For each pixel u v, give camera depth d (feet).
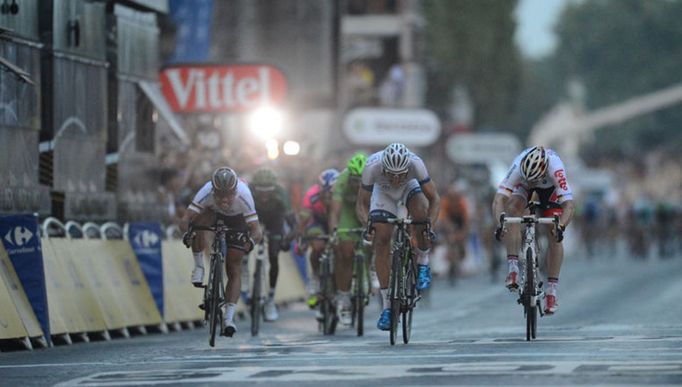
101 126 177.58
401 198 129.80
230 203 124.06
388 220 126.31
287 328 162.61
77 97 171.53
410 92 428.15
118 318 149.89
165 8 196.13
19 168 156.87
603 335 134.82
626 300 208.23
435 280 278.67
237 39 302.25
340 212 143.33
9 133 154.92
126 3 185.88
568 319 170.19
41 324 134.82
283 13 304.30
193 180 184.24
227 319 126.52
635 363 101.55
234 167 200.23
